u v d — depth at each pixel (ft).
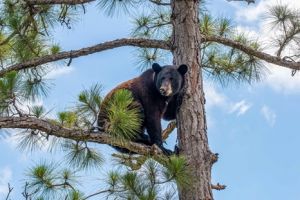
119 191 29.37
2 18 41.11
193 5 39.55
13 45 40.96
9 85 30.58
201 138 36.19
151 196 28.19
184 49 38.70
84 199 29.22
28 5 40.68
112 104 30.45
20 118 30.91
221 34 45.91
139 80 40.24
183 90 37.78
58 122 32.14
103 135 31.73
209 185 35.09
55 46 41.47
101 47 39.65
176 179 29.07
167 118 40.83
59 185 31.32
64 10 43.47
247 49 41.93
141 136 38.81
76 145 32.53
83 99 30.45
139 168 30.07
